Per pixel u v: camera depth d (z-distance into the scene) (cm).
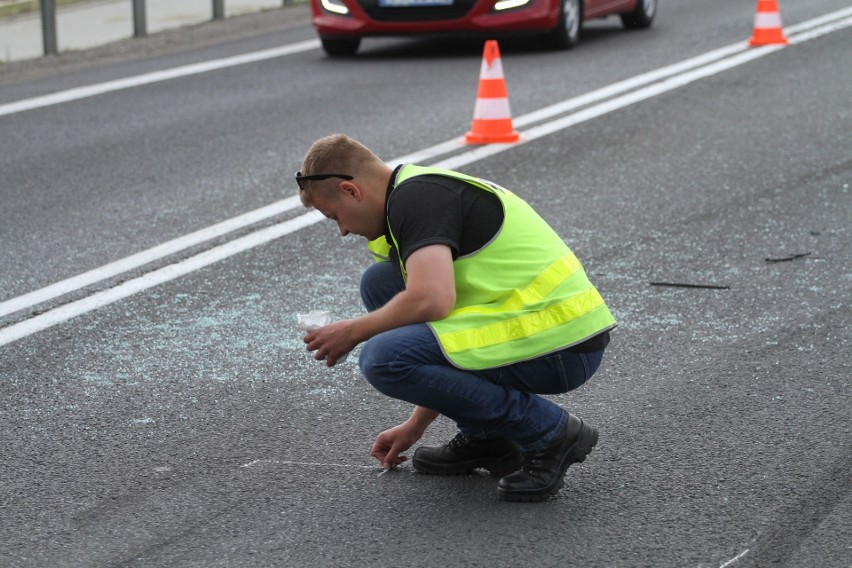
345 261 766
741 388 558
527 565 406
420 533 431
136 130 1166
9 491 468
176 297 702
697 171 972
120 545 425
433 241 424
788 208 859
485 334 437
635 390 559
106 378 584
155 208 893
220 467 488
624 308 671
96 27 1972
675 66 1442
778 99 1241
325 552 418
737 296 686
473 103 1251
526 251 442
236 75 1468
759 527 430
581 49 1597
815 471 473
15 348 624
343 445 509
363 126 1155
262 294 706
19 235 831
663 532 428
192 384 576
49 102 1320
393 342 436
